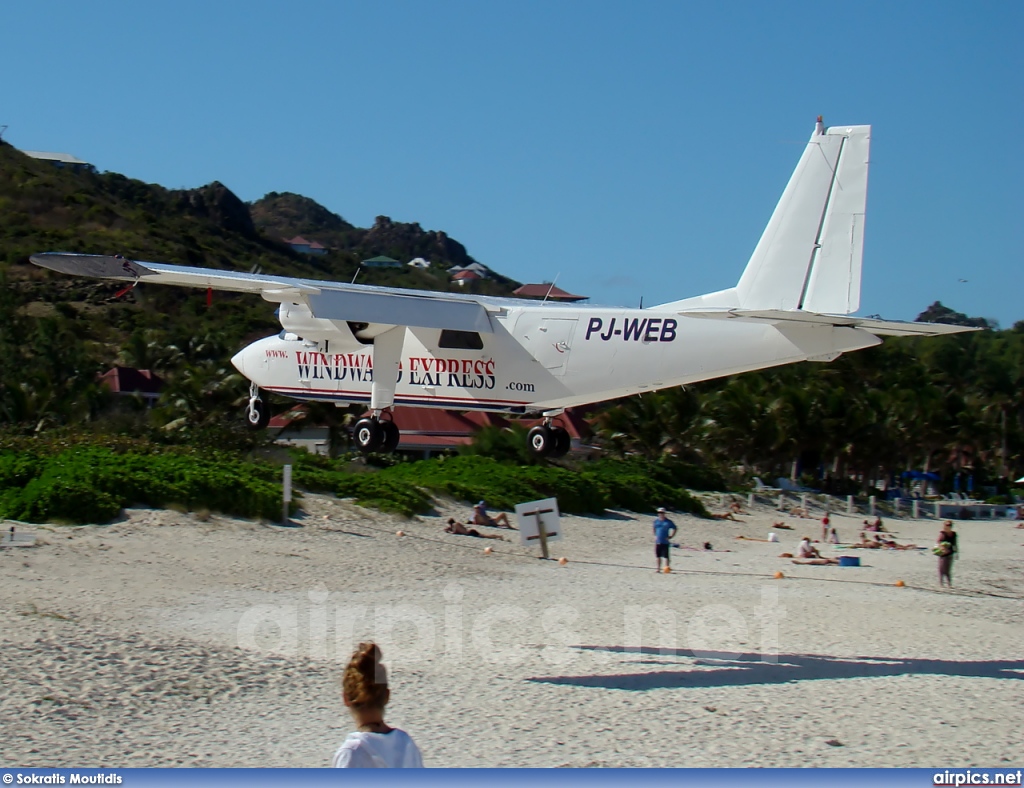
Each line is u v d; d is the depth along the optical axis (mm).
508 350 21453
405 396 22469
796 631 18156
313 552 22609
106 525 21969
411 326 20703
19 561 18016
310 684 12125
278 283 20406
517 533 30828
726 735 10992
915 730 11531
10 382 40062
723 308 19953
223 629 14805
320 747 9867
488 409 22000
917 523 57000
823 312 19297
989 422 84250
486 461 40031
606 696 12453
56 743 9492
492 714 11469
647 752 10297
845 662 15422
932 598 24344
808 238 19438
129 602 16078
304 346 24156
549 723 11180
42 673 11477
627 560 29281
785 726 11422
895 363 89250
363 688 5953
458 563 24109
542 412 22469
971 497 78312
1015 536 50281
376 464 43250
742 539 39250
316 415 46969
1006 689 13836
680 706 12094
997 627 20156
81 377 47469
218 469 27047
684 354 20031
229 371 47594
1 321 51781
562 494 38625
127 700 10938
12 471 23297
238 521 24484
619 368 20547
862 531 45719
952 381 90688
